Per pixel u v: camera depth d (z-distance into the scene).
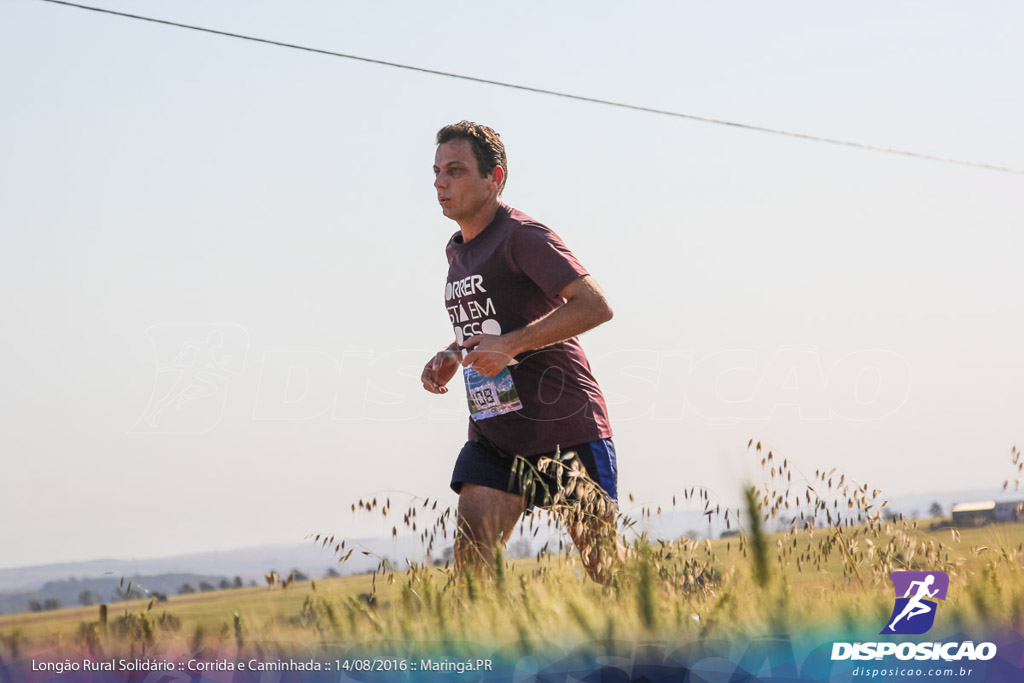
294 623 8.52
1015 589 9.94
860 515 12.38
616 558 11.26
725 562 10.10
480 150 15.07
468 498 15.00
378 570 9.89
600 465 14.79
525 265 14.53
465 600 9.78
